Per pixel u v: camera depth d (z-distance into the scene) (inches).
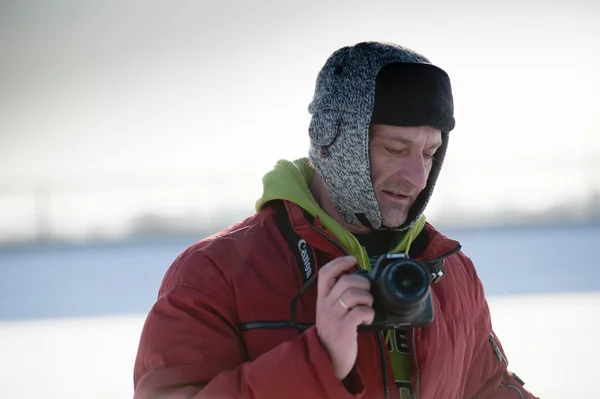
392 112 147.8
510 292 695.7
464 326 161.5
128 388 406.6
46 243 1353.3
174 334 144.6
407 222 157.6
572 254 956.6
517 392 176.2
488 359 174.4
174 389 140.4
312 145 161.8
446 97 150.9
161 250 1179.9
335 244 150.3
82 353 497.7
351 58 154.6
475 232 1258.0
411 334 150.0
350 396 131.9
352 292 130.6
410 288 132.0
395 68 149.0
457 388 157.6
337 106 154.1
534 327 524.4
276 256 151.4
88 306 708.0
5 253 1219.9
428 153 153.0
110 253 1163.9
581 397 361.4
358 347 147.4
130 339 538.0
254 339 144.7
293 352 133.0
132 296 756.6
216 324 145.3
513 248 1029.8
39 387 414.6
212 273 148.6
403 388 147.7
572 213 1400.1
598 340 481.4
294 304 143.2
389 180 152.3
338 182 156.3
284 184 157.2
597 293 673.6
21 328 602.9
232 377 135.4
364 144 149.9
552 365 422.0
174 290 148.4
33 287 848.9
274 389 132.6
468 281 170.4
